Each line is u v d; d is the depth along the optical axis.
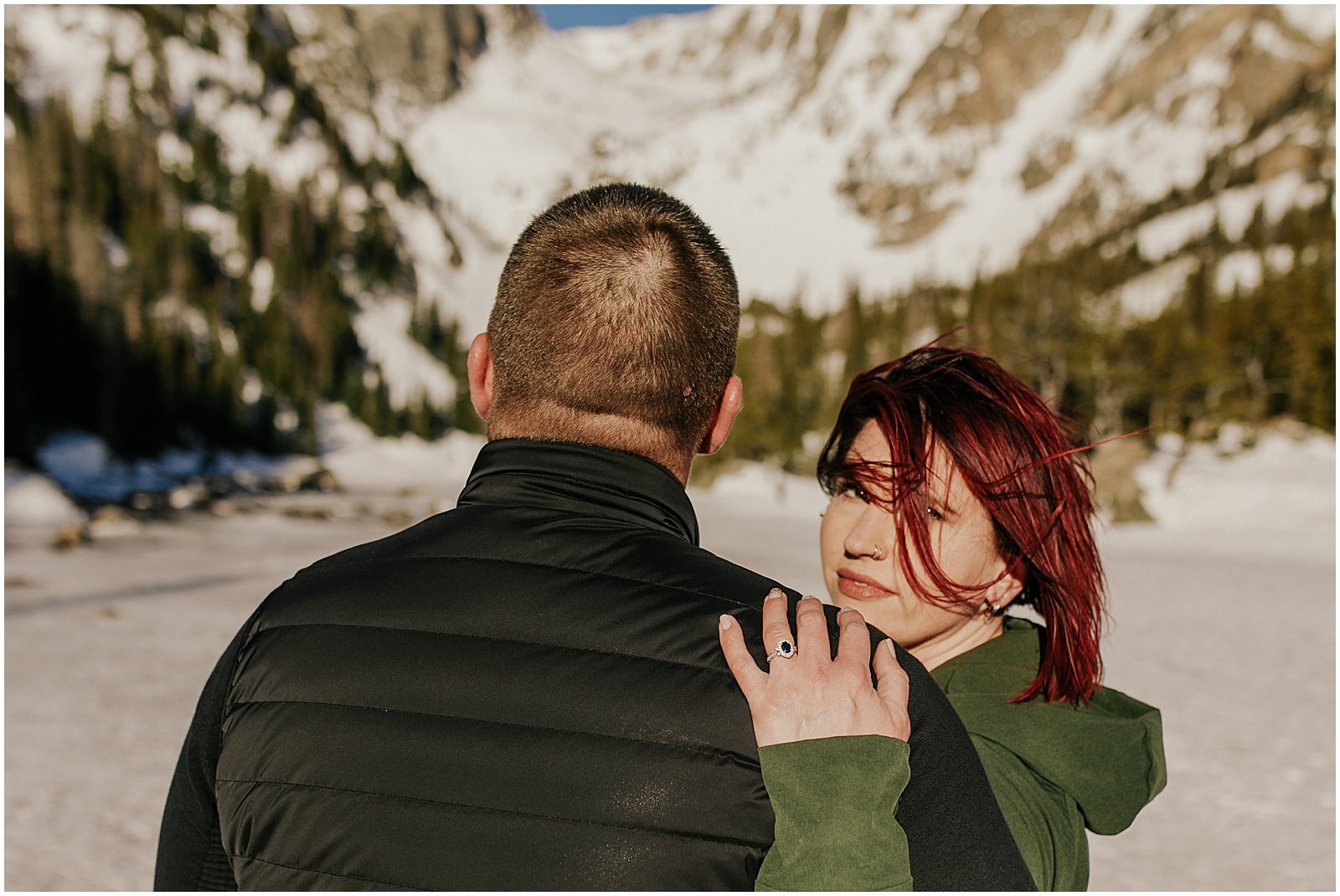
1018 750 1.30
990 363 1.42
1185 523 33.91
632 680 1.02
